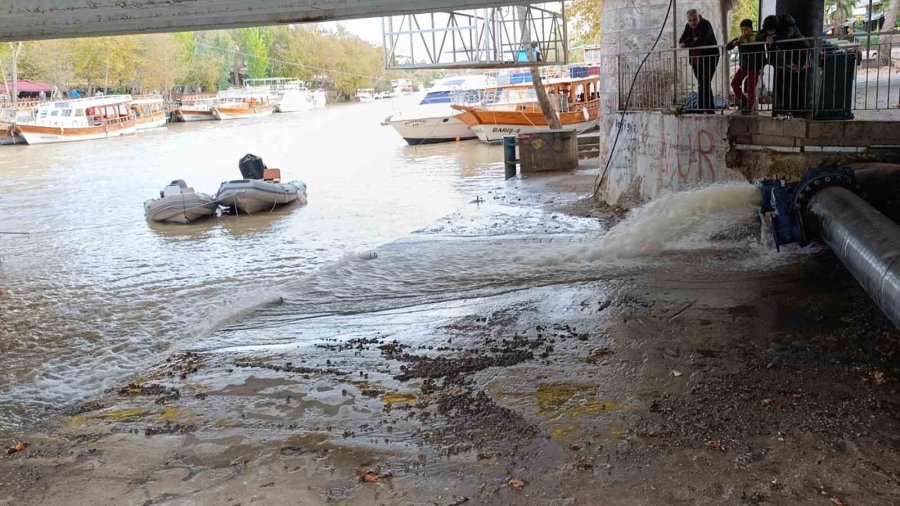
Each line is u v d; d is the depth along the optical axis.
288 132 54.12
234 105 78.00
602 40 15.09
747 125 10.67
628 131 13.92
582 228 12.91
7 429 6.17
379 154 34.72
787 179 10.02
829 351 6.18
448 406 5.74
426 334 7.73
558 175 21.00
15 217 20.83
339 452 5.08
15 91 65.81
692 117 11.59
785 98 10.54
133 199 23.72
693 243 10.45
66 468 5.18
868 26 10.81
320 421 5.66
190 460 5.16
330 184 24.00
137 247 15.73
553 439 5.02
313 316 8.94
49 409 6.64
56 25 9.93
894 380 5.50
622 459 4.66
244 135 53.75
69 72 70.62
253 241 15.60
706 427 5.00
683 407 5.35
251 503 4.46
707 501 4.12
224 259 13.91
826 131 9.33
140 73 80.38
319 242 15.03
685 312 7.55
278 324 8.73
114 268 13.62
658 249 10.42
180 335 8.90
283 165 30.72
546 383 6.05
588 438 4.99
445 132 39.31
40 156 42.41
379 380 6.46
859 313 6.97
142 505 4.55
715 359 6.23
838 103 9.59
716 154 11.17
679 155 12.03
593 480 4.44
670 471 4.46
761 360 6.12
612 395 5.69
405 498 4.41
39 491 4.84
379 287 9.99
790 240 9.02
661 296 8.20
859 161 9.38
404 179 24.23
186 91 102.06
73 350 8.62
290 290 10.16
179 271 13.03
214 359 7.56
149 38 79.81
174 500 4.58
